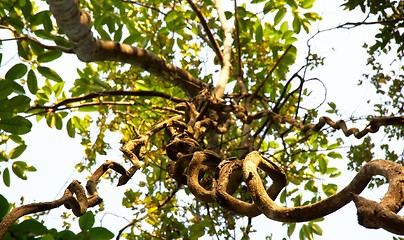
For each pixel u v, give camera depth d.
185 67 5.10
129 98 5.35
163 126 2.98
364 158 4.57
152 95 4.84
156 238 4.21
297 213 1.30
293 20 5.45
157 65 4.87
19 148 4.55
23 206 1.55
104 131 5.03
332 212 1.27
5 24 4.18
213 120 4.06
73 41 3.99
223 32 5.39
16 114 3.41
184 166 2.19
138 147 2.39
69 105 5.20
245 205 1.58
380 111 4.66
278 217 1.34
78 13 3.64
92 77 5.23
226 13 5.54
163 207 4.35
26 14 4.13
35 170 4.56
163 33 5.35
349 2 4.40
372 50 4.64
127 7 5.37
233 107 4.22
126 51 4.64
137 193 4.24
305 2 5.36
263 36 5.67
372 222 1.06
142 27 5.41
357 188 1.25
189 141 2.69
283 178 1.79
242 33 5.62
